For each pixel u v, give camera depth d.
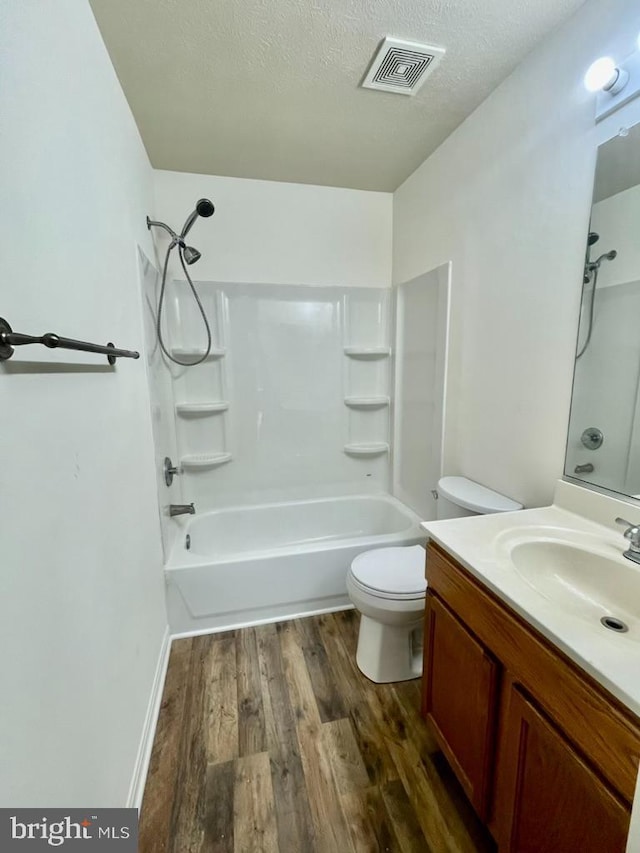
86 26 1.04
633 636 0.85
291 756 1.27
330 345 2.60
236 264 2.36
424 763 1.25
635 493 1.07
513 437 1.52
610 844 0.61
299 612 2.02
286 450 2.63
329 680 1.59
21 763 0.58
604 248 1.12
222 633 1.89
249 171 2.20
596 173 1.13
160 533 1.76
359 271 2.56
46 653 0.67
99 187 1.10
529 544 1.08
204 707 1.47
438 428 2.05
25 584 0.61
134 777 1.13
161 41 1.25
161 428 1.94
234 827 1.08
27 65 0.69
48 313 0.75
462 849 1.02
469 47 1.31
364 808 1.12
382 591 1.47
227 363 2.44
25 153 0.67
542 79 1.30
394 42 1.27
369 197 2.50
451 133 1.82
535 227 1.36
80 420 0.87
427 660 1.23
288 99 1.57
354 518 2.73
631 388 1.07
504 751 0.89
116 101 1.35
